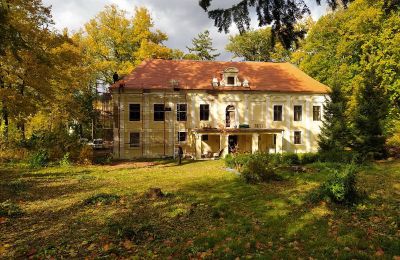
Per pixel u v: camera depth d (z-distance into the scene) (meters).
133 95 35.28
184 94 36.19
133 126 35.41
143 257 7.10
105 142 49.12
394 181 16.12
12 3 22.72
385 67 31.73
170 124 36.03
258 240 8.04
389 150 27.92
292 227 9.02
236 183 17.06
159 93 35.69
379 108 25.89
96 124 50.78
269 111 38.19
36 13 25.14
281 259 6.81
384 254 6.95
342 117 28.62
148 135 35.56
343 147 27.88
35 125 35.91
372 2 30.97
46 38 25.45
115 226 9.18
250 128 36.12
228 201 12.73
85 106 45.22
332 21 41.28
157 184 17.50
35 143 28.84
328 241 7.80
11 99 23.67
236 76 37.53
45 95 26.08
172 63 39.66
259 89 37.53
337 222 9.35
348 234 8.27
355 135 25.81
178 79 37.06
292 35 6.14
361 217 9.79
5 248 7.91
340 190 11.30
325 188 11.85
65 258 7.20
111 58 47.22
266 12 5.75
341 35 39.16
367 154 24.81
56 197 14.08
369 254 6.98
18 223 10.09
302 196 12.89
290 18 5.80
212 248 7.58
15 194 14.50
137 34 46.09
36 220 10.42
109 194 14.09
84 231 9.15
